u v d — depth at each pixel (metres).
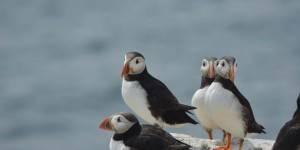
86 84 48.12
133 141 12.23
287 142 12.37
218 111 13.48
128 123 12.34
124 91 14.41
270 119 38.62
